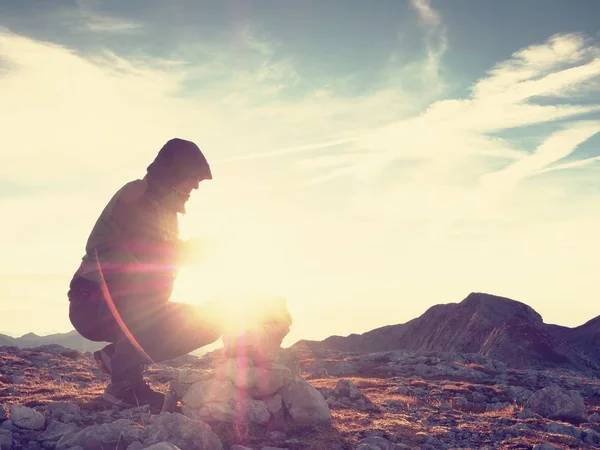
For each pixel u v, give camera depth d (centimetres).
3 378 1308
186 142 662
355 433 815
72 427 693
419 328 9281
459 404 1407
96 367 1741
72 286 677
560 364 6391
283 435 754
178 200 666
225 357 809
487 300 8550
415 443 828
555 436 965
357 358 2834
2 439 647
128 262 656
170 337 681
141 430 647
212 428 745
